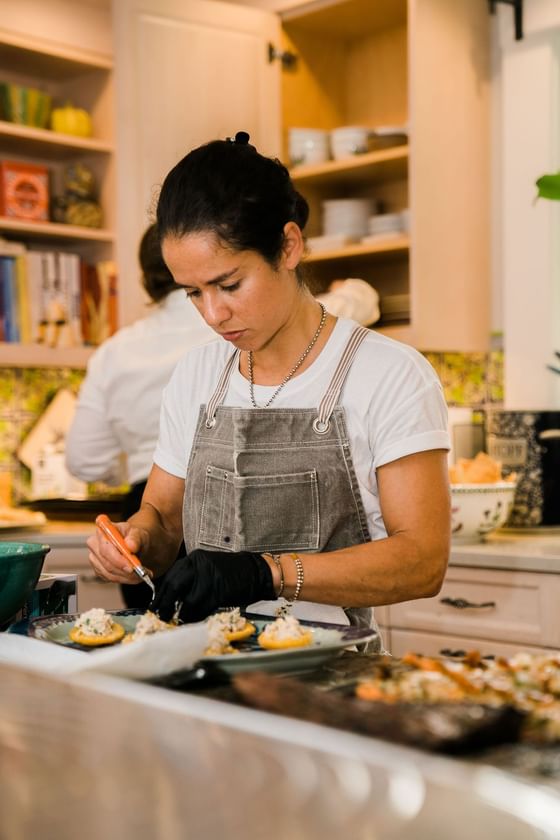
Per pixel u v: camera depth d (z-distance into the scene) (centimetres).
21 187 317
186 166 133
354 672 104
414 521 139
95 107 335
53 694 82
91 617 118
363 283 297
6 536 271
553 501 269
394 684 89
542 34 294
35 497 328
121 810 61
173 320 253
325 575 129
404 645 257
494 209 312
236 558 125
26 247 332
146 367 252
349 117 352
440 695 85
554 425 269
